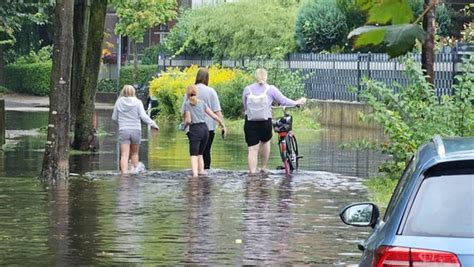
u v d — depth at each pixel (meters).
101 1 52.12
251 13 93.31
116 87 117.19
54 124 39.34
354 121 75.19
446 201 11.48
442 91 64.81
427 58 37.12
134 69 113.75
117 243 25.88
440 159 11.82
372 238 12.79
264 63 83.25
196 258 24.03
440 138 13.68
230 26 94.44
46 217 30.00
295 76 80.12
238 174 42.50
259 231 27.86
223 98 79.31
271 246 25.61
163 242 26.06
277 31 92.56
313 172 43.59
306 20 88.69
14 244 25.64
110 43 130.50
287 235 27.25
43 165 39.53
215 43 96.81
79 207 32.09
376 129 72.44
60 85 39.22
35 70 129.25
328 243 26.05
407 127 34.72
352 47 9.88
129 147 43.12
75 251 24.80
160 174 42.22
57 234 27.11
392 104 35.59
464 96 34.22
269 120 43.00
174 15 114.62
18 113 92.06
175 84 84.12
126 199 34.16
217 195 35.44
